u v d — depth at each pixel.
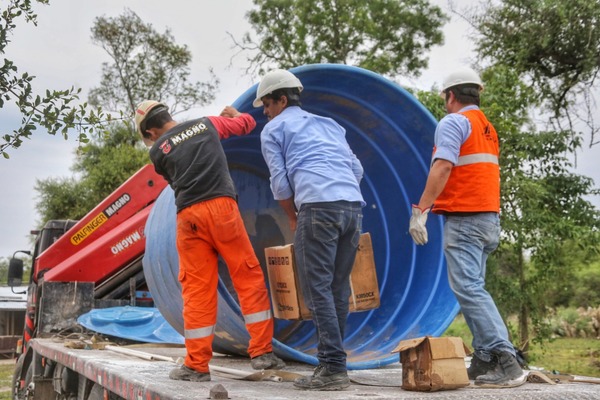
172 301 5.96
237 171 6.92
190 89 39.88
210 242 4.65
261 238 6.95
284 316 5.05
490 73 13.87
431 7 34.41
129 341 7.78
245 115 5.12
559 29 15.56
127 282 9.20
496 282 11.58
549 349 18.94
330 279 4.28
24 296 24.72
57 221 9.76
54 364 7.75
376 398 3.64
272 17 33.19
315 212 4.29
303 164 4.41
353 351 6.09
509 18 15.95
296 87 4.76
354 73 5.83
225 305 5.12
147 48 39.31
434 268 6.34
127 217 9.32
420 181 6.52
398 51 34.44
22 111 5.25
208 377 4.49
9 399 12.46
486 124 4.68
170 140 4.71
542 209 12.37
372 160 6.73
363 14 32.94
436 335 6.02
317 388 4.05
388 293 6.63
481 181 4.53
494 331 4.37
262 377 4.53
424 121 6.15
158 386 4.00
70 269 8.98
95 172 30.42
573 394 3.92
